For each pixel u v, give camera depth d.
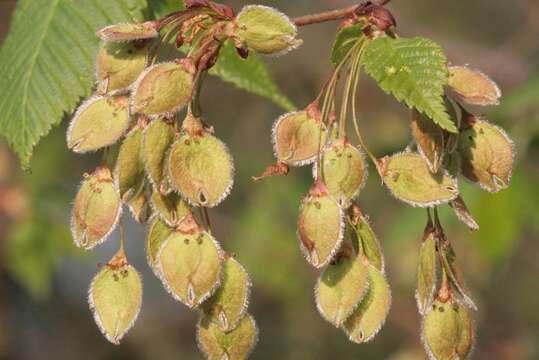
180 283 0.37
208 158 0.37
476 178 0.39
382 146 0.69
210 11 0.38
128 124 0.38
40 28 0.41
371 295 0.38
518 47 0.79
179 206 0.38
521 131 0.57
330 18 0.40
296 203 0.74
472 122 0.39
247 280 0.38
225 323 0.38
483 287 0.80
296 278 0.76
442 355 0.38
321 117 0.38
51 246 0.68
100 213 0.38
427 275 0.38
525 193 0.57
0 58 0.41
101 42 0.40
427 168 0.38
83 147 0.38
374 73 0.38
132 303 0.38
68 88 0.41
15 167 0.69
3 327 0.80
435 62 0.38
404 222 0.62
